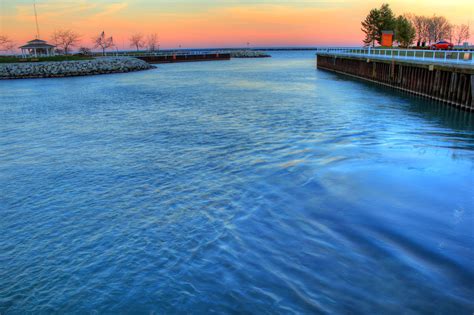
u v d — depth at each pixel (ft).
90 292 22.58
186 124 69.97
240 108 87.30
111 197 36.63
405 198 32.83
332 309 19.57
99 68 232.53
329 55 228.84
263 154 48.08
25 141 60.90
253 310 19.94
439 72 87.92
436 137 55.62
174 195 36.17
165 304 21.02
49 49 281.74
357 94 109.91
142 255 26.04
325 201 32.71
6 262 26.30
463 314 18.76
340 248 25.07
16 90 145.07
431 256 23.71
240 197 34.68
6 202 36.50
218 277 22.89
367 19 268.41
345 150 48.62
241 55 510.99
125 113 85.35
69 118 80.94
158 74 219.82
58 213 33.71
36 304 21.86
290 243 26.12
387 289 20.79
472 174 38.96
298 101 96.73
